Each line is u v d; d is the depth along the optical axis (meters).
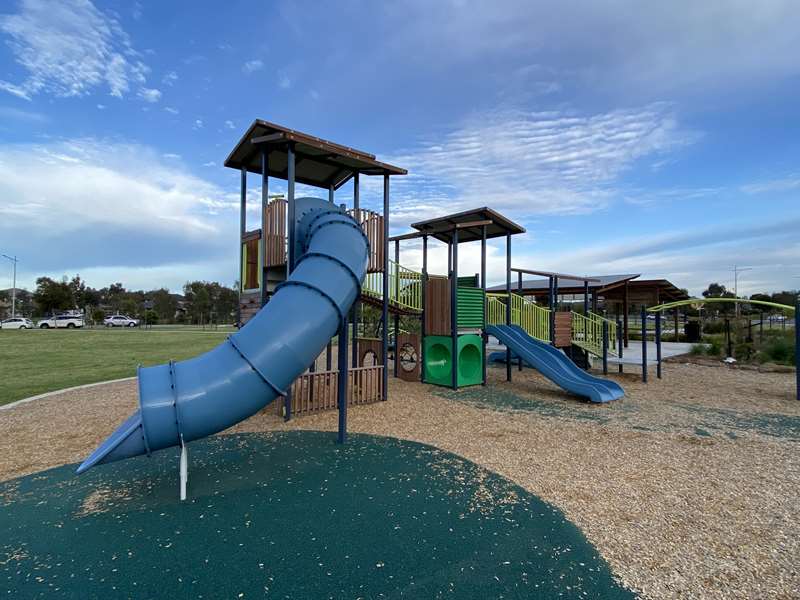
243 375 4.53
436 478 4.79
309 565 3.12
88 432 6.66
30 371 13.25
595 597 2.76
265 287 7.72
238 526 3.70
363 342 11.08
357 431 6.75
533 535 3.54
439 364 11.48
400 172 8.90
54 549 3.35
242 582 2.92
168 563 3.15
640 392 10.34
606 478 4.80
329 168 9.23
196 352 18.72
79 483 4.66
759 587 2.87
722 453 5.68
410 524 3.73
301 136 7.04
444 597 2.76
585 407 8.61
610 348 14.71
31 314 73.00
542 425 7.15
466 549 3.33
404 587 2.87
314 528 3.66
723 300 11.32
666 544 3.41
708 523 3.76
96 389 10.16
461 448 5.88
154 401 4.14
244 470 5.03
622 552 3.29
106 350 19.55
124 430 4.27
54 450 5.82
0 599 2.75
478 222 10.24
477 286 11.50
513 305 12.48
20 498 4.29
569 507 4.06
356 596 2.77
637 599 2.74
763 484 4.62
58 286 61.25
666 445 6.03
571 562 3.16
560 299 27.31
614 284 18.75
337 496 4.30
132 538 3.51
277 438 6.33
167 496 4.32
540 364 10.20
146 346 21.62
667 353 18.05
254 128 7.22
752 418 7.73
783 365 14.55
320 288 5.29
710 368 14.65
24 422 7.24
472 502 4.17
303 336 4.93
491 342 21.44
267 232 7.68
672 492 4.41
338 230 6.14
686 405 8.86
